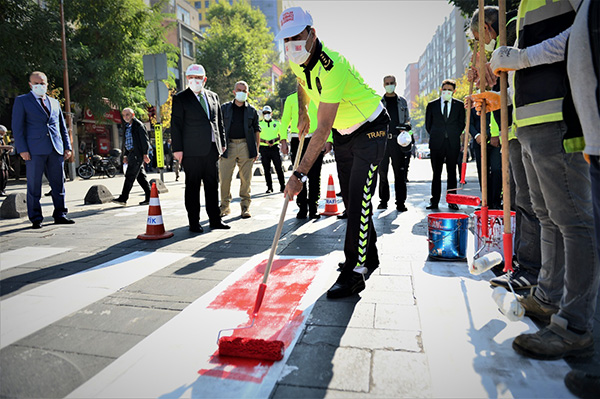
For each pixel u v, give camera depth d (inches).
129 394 69.1
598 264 78.2
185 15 1715.1
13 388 70.9
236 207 288.8
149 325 95.2
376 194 340.2
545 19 84.6
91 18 783.7
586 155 67.4
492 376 72.4
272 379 72.7
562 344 77.6
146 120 1058.7
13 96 770.8
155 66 352.5
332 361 78.2
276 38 103.5
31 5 705.0
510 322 93.0
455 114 248.2
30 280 126.6
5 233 199.5
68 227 214.7
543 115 82.0
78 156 863.1
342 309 102.0
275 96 2000.5
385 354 80.4
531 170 92.4
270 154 378.9
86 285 122.0
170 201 328.5
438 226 140.2
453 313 98.3
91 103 793.6
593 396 65.0
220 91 1439.5
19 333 91.4
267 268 93.0
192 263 144.2
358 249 112.3
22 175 773.3
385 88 249.1
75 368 77.2
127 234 195.3
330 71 104.2
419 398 66.9
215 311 102.0
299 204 234.4
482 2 108.7
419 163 987.9
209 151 198.5
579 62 65.5
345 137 119.6
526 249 114.7
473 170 667.4
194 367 77.0
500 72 93.8
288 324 94.1
